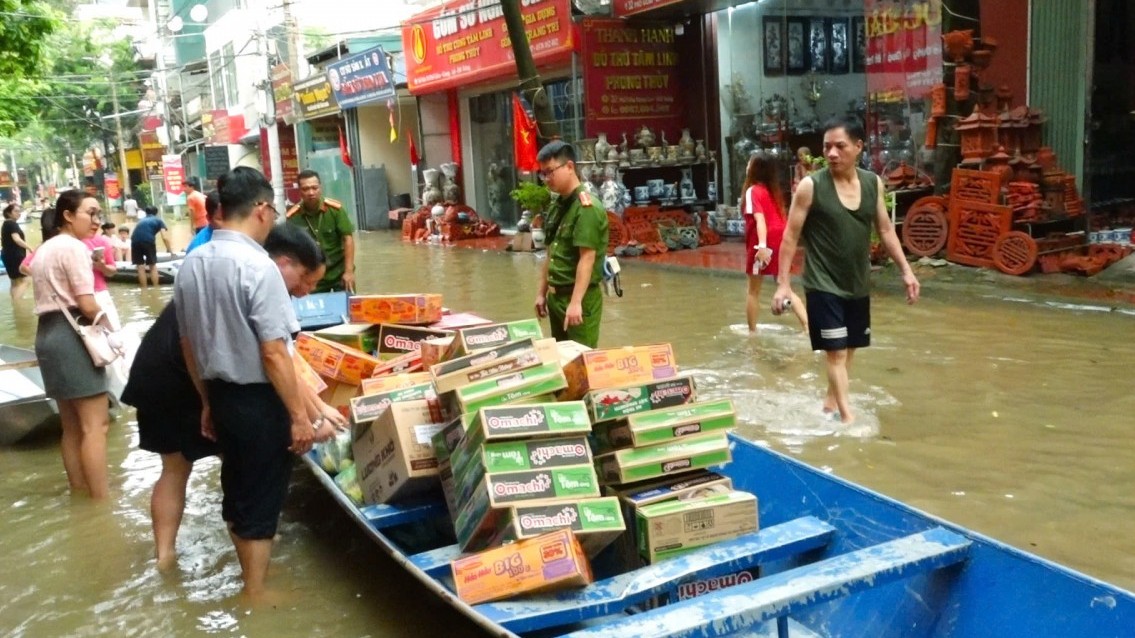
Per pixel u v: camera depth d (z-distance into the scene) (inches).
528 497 135.6
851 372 280.2
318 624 155.5
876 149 485.4
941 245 428.5
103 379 216.5
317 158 1088.8
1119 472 194.2
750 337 336.2
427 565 139.4
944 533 131.0
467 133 883.4
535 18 636.7
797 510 158.9
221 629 155.1
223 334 154.1
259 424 157.9
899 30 466.3
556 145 225.1
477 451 138.4
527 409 139.5
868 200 220.2
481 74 759.7
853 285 223.3
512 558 130.2
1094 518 173.5
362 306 231.9
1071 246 403.2
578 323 227.1
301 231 177.0
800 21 584.4
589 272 224.4
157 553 182.4
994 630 122.4
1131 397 242.2
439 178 884.0
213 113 1457.9
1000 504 181.3
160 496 182.1
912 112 468.8
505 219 850.1
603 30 614.2
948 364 283.1
